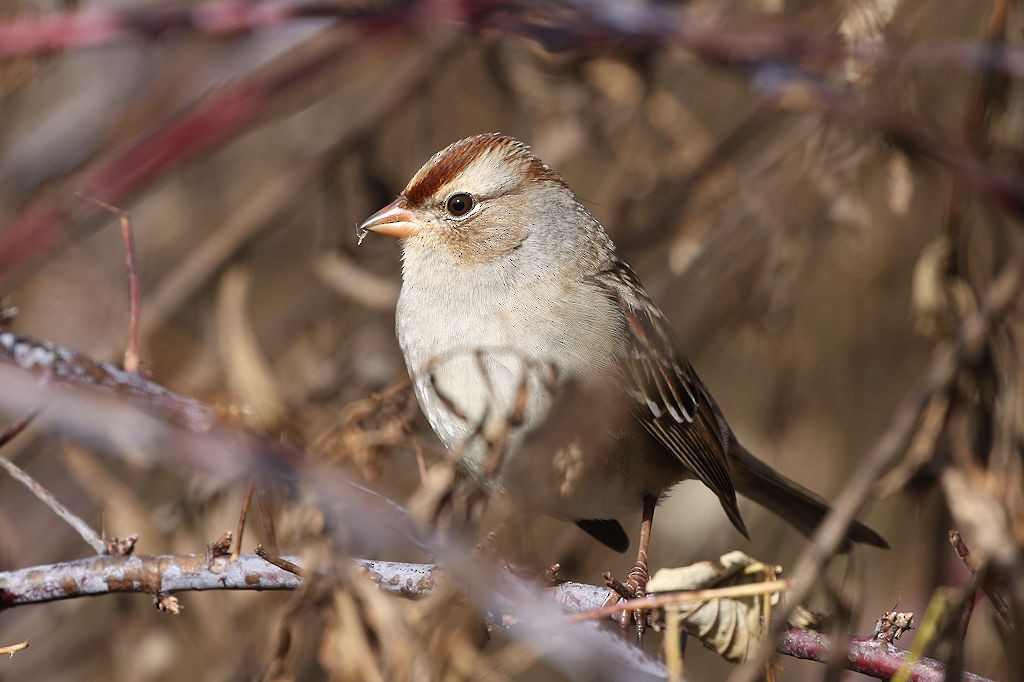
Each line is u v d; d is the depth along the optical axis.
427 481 7.46
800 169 10.94
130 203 10.59
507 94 12.29
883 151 10.74
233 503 9.42
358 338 11.80
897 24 9.86
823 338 12.58
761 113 11.62
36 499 11.62
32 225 8.55
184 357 11.33
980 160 9.47
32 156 12.02
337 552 6.93
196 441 6.34
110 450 6.69
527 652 6.93
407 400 8.59
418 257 8.66
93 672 11.86
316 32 11.05
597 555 12.10
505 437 7.32
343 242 12.12
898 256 12.31
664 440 8.61
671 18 9.37
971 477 9.27
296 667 8.91
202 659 10.43
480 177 8.55
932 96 11.49
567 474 7.75
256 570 6.89
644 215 12.02
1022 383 10.06
